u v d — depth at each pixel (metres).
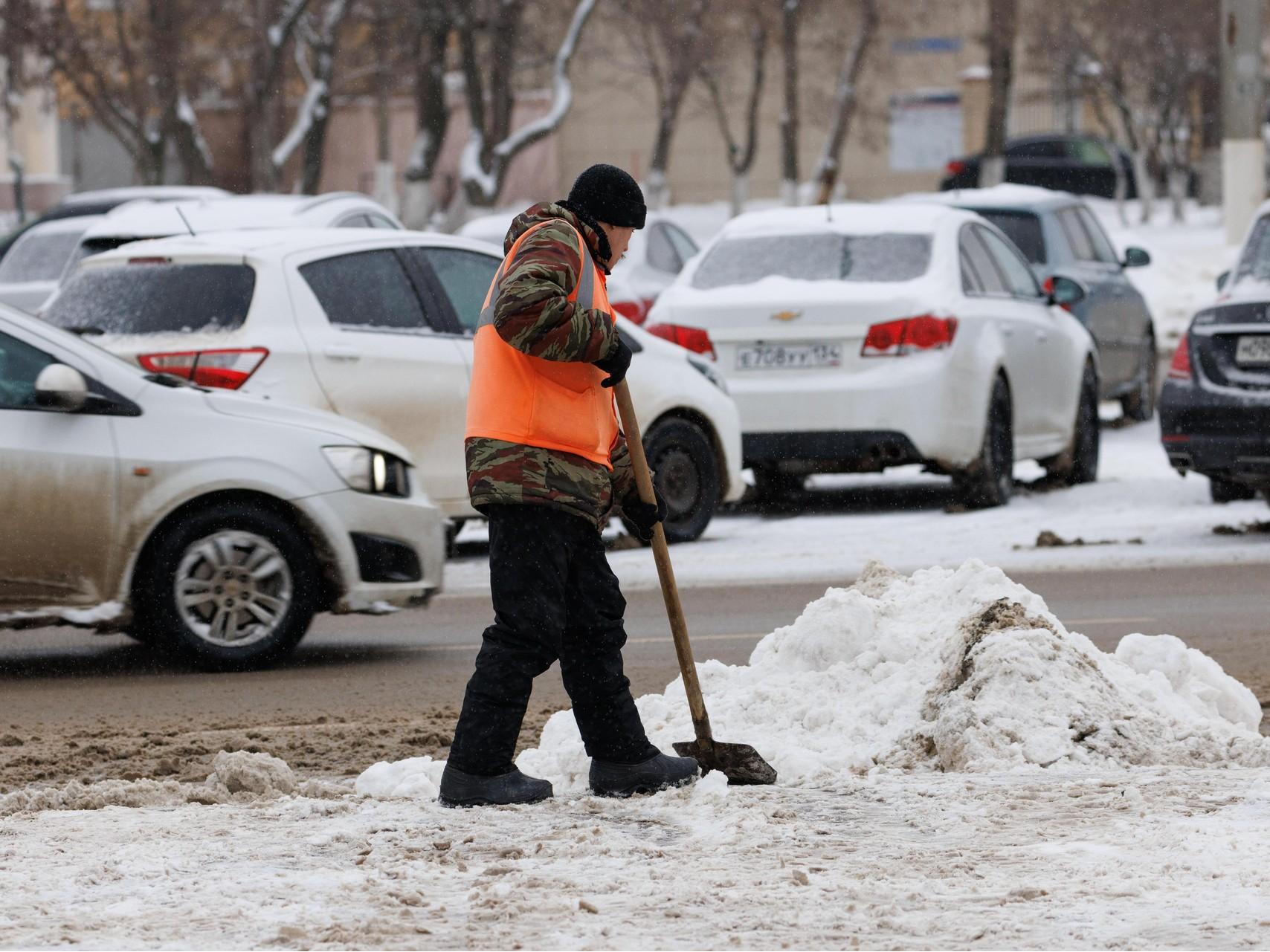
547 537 16.08
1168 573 33.09
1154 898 12.79
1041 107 146.88
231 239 32.56
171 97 113.69
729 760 17.12
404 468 27.31
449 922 12.46
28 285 58.72
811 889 13.17
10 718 22.83
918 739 18.08
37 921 12.56
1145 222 127.44
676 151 158.62
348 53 136.62
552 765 17.70
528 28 120.81
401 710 23.00
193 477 25.62
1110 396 56.50
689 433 37.91
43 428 25.39
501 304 15.44
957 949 11.72
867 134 141.62
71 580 25.45
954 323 39.69
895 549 36.41
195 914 12.70
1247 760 17.53
